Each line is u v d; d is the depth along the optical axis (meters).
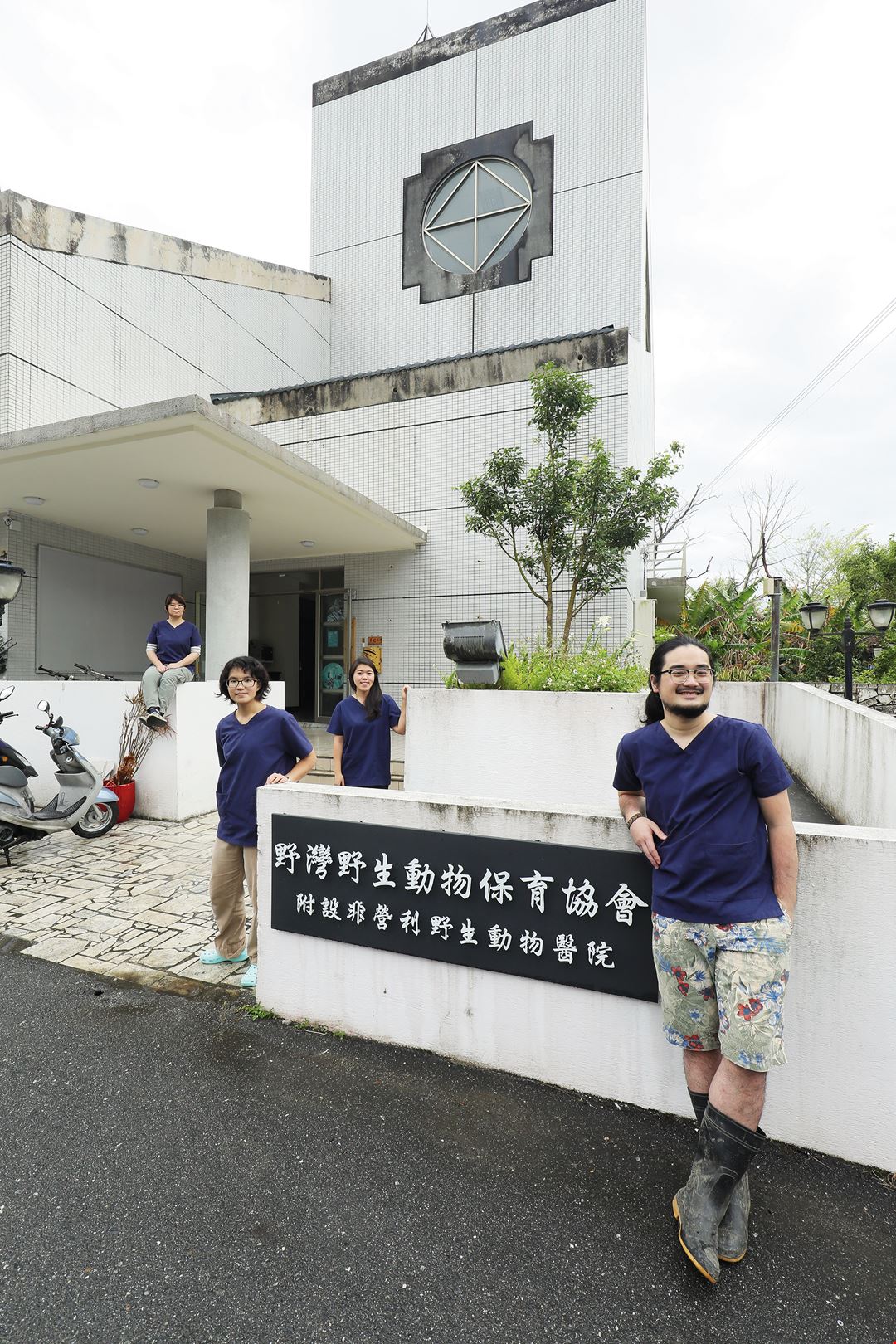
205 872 4.85
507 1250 1.73
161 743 6.29
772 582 9.48
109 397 9.74
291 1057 2.57
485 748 5.54
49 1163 2.03
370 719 4.00
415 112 15.34
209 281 12.02
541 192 14.05
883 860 1.95
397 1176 1.97
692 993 1.83
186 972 3.31
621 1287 1.63
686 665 1.79
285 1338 1.50
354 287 15.75
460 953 2.48
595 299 13.66
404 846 2.56
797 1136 2.08
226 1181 1.96
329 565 11.78
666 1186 1.94
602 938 2.26
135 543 10.97
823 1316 1.56
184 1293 1.61
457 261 14.87
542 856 2.34
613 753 5.18
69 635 9.78
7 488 8.01
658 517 8.68
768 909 1.74
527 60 14.30
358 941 2.66
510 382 10.35
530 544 9.12
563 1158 2.05
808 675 15.65
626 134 13.48
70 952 3.53
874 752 4.14
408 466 11.00
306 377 15.02
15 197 8.31
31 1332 1.52
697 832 1.79
